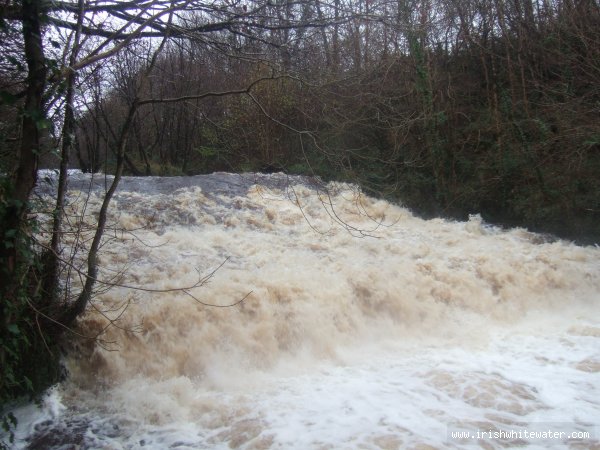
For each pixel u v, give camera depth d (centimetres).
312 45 961
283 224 1287
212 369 737
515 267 1097
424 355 802
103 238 1006
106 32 702
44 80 491
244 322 795
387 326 902
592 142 1297
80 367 678
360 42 1298
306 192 1500
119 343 705
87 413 625
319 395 661
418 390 668
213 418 613
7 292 483
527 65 1655
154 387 665
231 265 972
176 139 2292
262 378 727
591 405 617
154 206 1247
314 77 904
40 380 631
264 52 915
